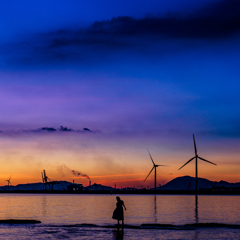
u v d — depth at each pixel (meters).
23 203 85.75
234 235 27.95
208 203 86.62
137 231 30.05
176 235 27.86
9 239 25.27
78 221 38.91
